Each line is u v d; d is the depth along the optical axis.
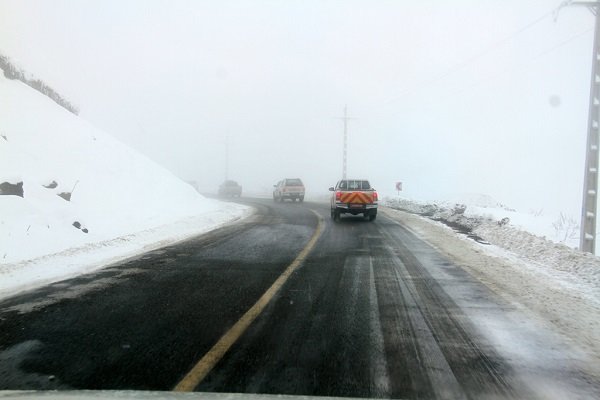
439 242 13.41
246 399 3.81
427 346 5.13
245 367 4.52
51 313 6.18
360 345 5.14
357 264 9.92
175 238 13.54
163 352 4.89
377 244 12.94
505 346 5.14
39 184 13.59
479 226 16.47
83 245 11.45
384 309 6.55
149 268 9.20
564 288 7.82
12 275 8.29
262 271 9.07
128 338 5.29
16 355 4.77
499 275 8.87
